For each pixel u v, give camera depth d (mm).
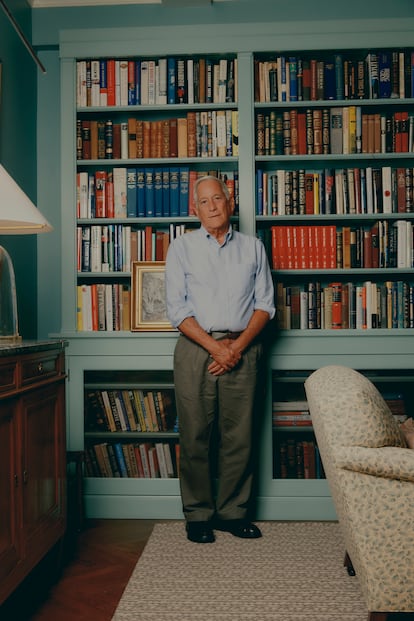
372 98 3004
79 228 3051
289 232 3012
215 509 2744
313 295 3016
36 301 3330
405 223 3006
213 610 1940
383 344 2936
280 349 2955
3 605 2004
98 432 3031
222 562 2357
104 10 3342
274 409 2996
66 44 3029
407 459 1604
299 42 2982
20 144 3098
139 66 3068
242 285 2666
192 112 3092
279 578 2195
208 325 2635
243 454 2666
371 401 1689
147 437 3037
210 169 3254
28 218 1948
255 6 3338
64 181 3045
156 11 3346
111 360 2988
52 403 2197
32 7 3336
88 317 3053
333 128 3025
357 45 2975
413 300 3004
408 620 1908
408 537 1624
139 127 3072
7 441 1747
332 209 3029
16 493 1802
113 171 3078
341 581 2164
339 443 1658
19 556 1811
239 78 2998
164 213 3057
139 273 3012
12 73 2994
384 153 2998
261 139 3029
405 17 3318
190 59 3086
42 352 2082
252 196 2994
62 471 2285
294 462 2998
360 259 3016
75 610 1967
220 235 2715
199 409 2633
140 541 2648
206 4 3326
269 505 2961
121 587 2152
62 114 3047
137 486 2992
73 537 2707
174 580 2182
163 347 2973
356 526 1640
